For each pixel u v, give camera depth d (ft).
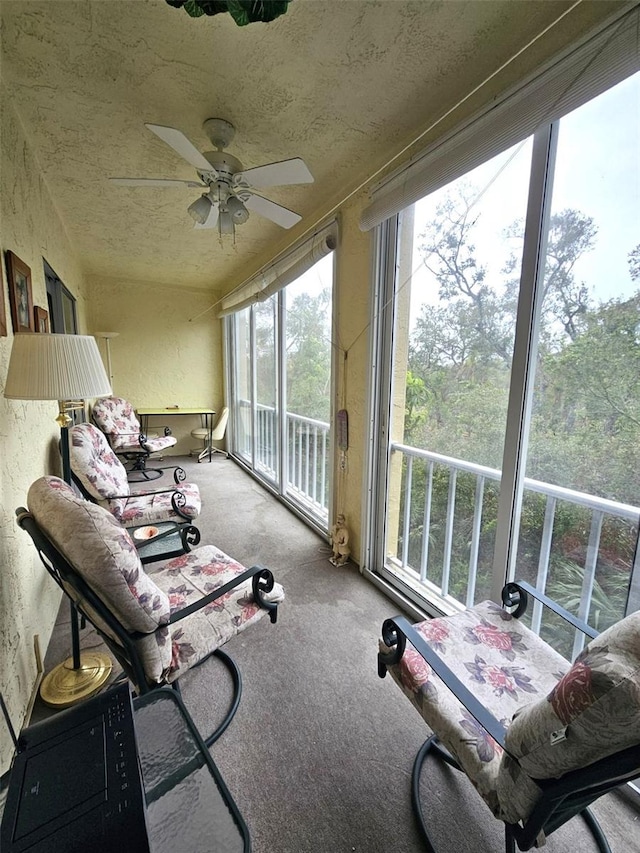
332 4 3.54
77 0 3.58
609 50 3.20
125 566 2.92
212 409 17.97
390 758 3.81
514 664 3.41
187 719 2.80
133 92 4.84
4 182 4.60
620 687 1.60
